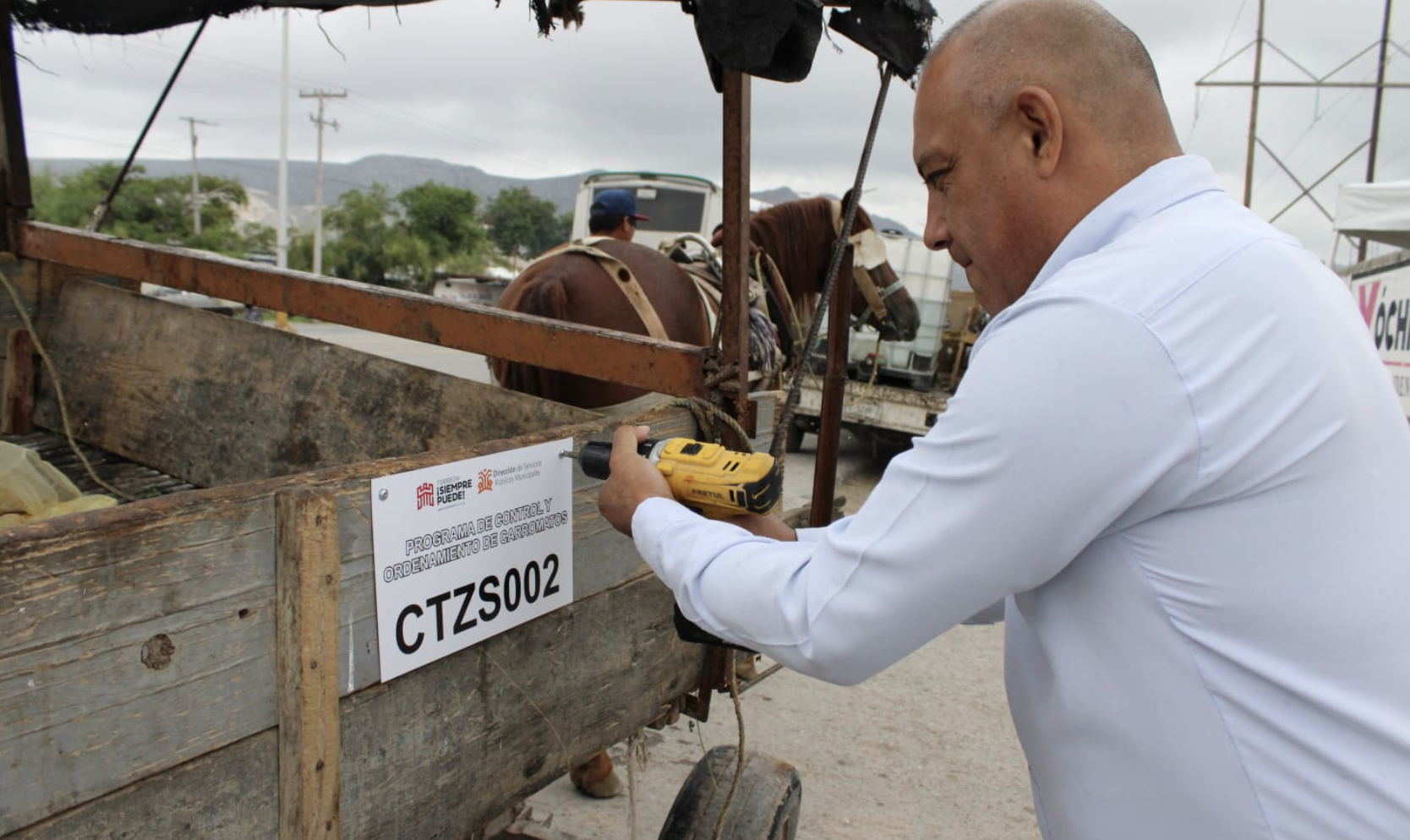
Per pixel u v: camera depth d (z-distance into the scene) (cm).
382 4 241
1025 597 116
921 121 122
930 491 104
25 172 328
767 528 149
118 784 106
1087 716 109
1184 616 102
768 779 218
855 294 532
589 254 338
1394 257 762
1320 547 98
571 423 223
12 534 95
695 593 124
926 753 381
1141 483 98
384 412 263
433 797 149
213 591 113
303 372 278
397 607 137
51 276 335
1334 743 99
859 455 1030
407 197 5525
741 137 186
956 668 470
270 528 119
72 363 330
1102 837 111
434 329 242
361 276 5225
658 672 201
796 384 205
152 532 106
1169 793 105
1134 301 99
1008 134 114
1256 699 100
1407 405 709
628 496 140
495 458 152
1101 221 111
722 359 195
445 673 149
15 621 96
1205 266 101
